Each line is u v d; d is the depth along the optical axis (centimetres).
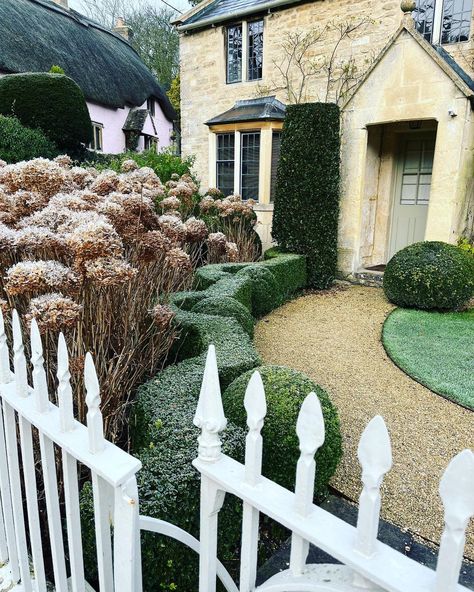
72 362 195
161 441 177
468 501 61
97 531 110
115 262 185
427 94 593
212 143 894
